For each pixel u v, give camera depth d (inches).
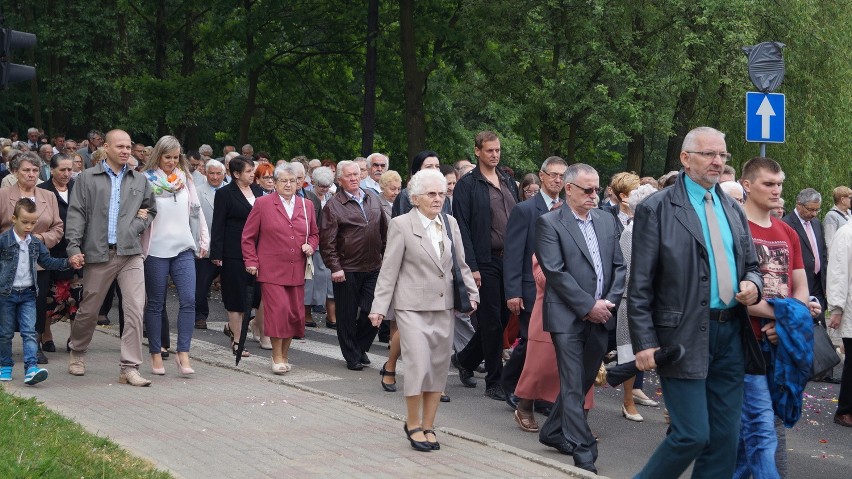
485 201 400.8
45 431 279.7
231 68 1170.0
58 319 458.0
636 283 227.1
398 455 294.4
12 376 398.0
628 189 403.9
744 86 1031.6
